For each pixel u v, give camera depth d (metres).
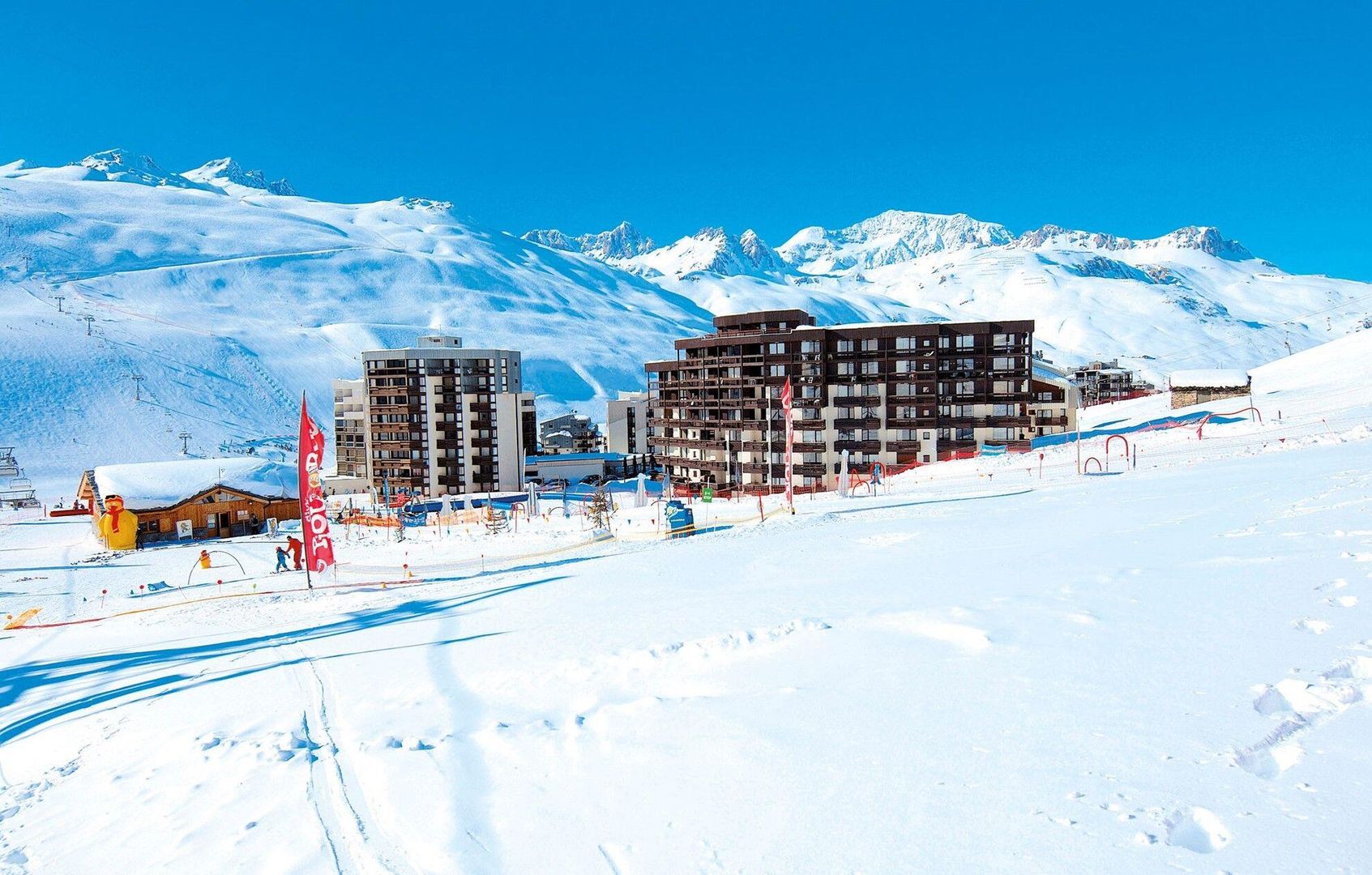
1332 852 4.91
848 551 26.02
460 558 44.69
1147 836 5.41
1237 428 55.19
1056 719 7.77
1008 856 5.46
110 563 59.28
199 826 8.56
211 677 17.53
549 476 123.62
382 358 122.69
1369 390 60.91
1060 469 50.50
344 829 7.90
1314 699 7.35
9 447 164.50
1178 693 7.96
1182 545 16.78
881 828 6.17
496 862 6.75
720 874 5.93
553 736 9.68
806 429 88.56
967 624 11.84
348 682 14.77
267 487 82.94
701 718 9.49
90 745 13.30
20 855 8.91
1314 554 13.50
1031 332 85.31
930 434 85.88
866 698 9.30
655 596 20.69
